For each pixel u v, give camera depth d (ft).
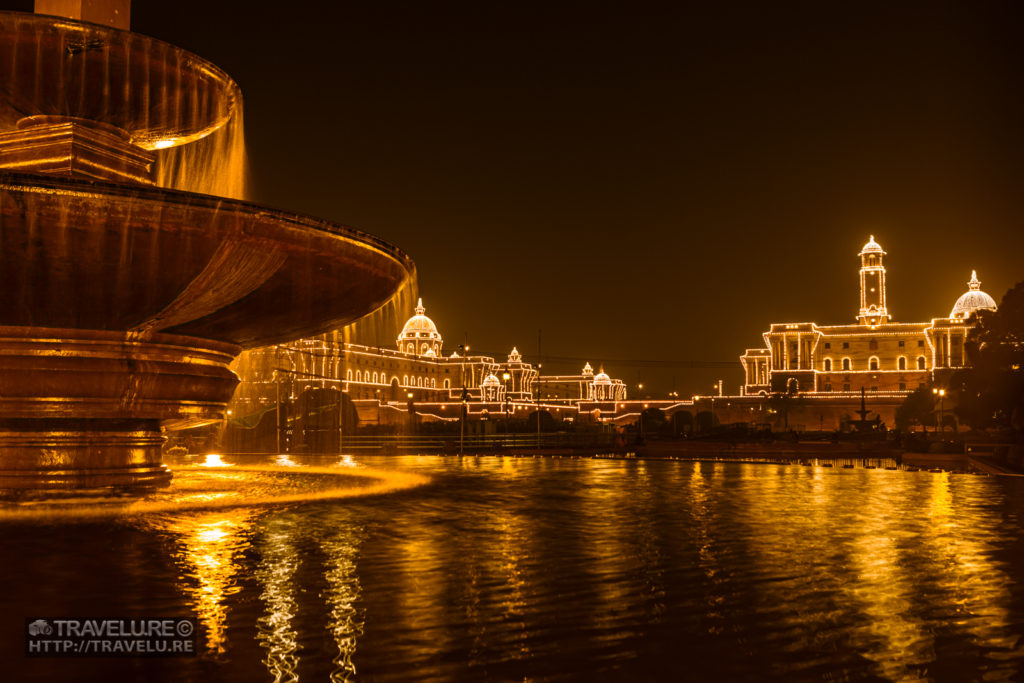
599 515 28.14
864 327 411.75
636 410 429.79
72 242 25.05
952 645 13.08
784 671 11.88
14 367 28.71
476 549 20.90
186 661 12.14
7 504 28.17
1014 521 27.14
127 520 25.25
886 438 186.19
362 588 16.49
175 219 25.53
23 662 12.07
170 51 30.86
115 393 30.09
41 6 32.30
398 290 36.27
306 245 28.58
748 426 224.12
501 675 11.64
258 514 27.12
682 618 14.48
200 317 30.71
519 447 129.08
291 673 11.69
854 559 19.94
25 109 30.86
